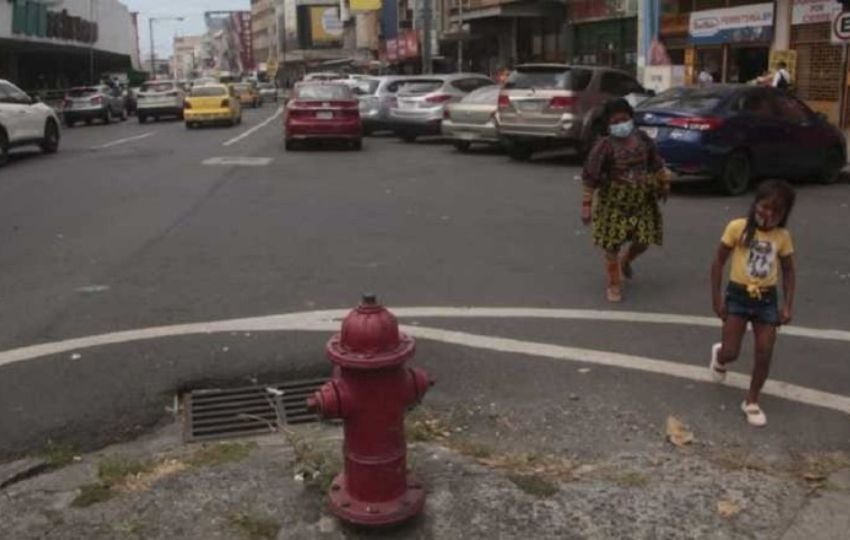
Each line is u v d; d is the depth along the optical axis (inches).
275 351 251.1
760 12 906.1
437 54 1924.2
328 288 319.6
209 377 233.5
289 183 608.7
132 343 259.1
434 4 1913.1
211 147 930.7
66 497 166.1
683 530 153.2
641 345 255.4
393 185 596.7
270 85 3533.5
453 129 847.1
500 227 436.1
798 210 491.2
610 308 293.9
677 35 1031.0
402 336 150.6
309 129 871.7
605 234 299.3
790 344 256.5
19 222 461.1
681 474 174.1
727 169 546.9
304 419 210.5
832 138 610.5
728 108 551.8
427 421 202.1
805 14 852.6
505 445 190.4
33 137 835.4
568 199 528.1
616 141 297.7
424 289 317.7
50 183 626.2
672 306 296.5
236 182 614.5
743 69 950.4
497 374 232.7
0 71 1844.2
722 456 184.2
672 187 590.9
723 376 222.7
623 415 206.2
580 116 721.6
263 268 350.9
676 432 194.5
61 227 444.1
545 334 265.7
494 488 164.9
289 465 175.5
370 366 142.8
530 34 1453.0
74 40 2021.4
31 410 213.5
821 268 349.1
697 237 412.8
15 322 281.1
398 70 2356.1
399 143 984.3
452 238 409.1
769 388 222.7
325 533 150.9
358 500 151.0
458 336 263.0
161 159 792.3
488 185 595.5
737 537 151.4
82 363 243.4
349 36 3791.8
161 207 504.1
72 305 299.6
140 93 1632.6
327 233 422.0
